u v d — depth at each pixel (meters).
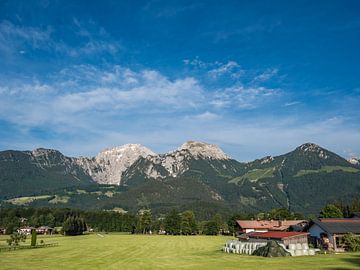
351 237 69.62
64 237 151.38
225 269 48.28
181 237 150.25
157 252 80.19
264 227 120.12
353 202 145.12
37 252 80.44
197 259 63.59
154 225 193.75
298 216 178.75
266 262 54.88
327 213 130.38
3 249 85.12
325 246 73.69
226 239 134.38
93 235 169.12
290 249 65.12
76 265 56.41
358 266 46.84
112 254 75.56
